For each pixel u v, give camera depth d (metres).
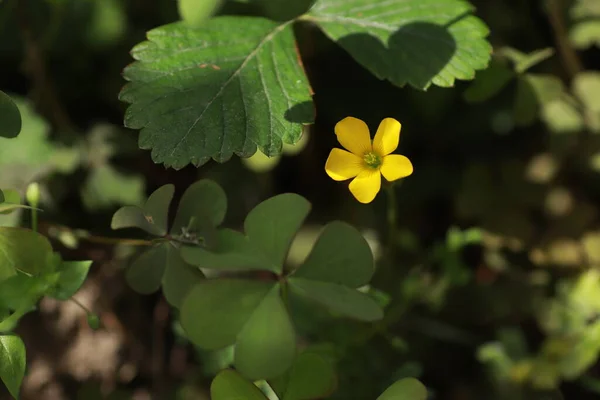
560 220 0.36
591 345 0.33
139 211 0.28
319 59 0.37
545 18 0.36
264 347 0.27
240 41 0.30
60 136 0.35
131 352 0.35
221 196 0.29
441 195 0.37
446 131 0.37
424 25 0.31
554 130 0.35
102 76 0.36
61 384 0.34
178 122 0.29
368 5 0.31
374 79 0.37
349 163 0.29
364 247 0.28
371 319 0.27
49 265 0.28
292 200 0.28
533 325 0.35
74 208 0.34
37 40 0.35
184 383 0.34
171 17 0.36
